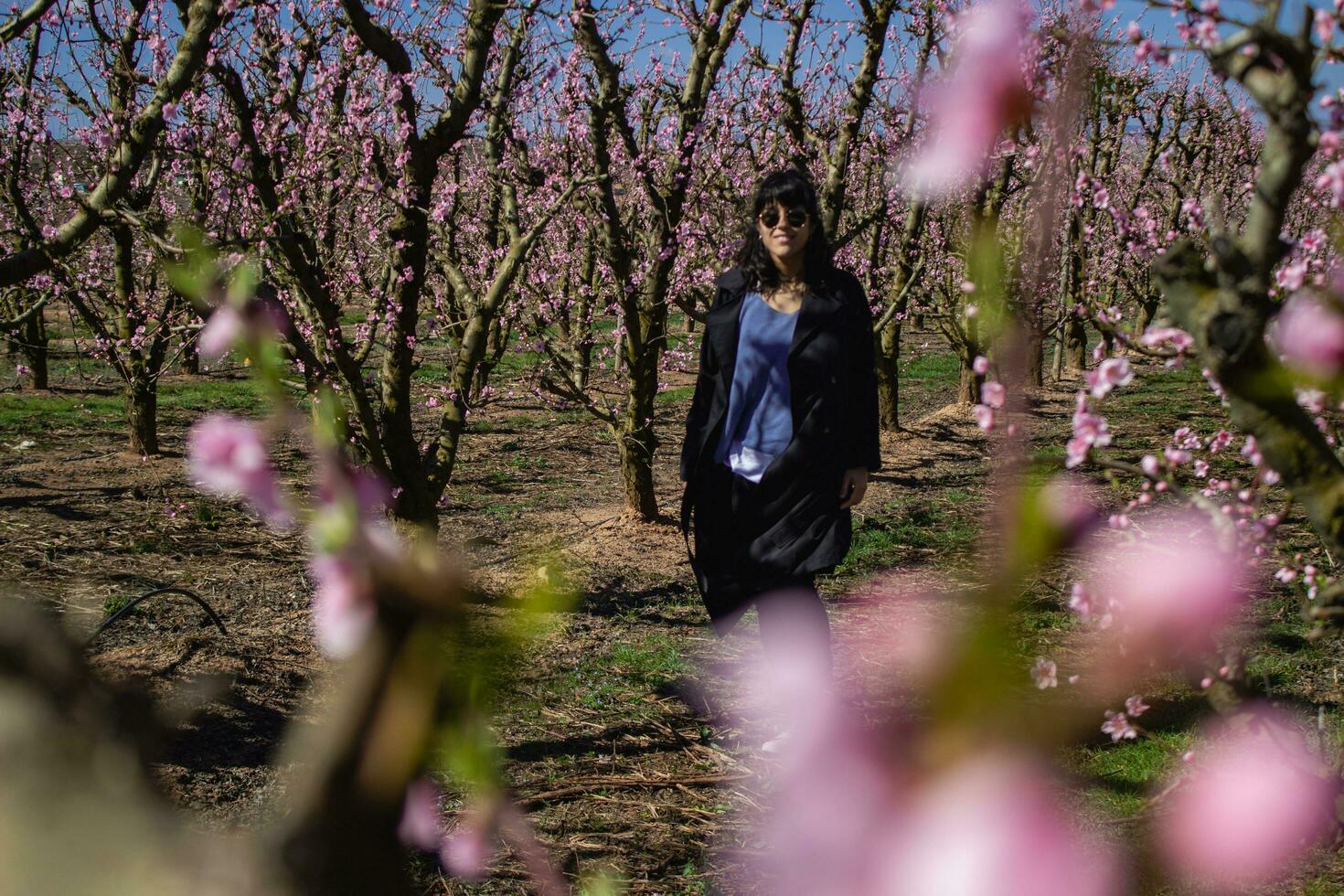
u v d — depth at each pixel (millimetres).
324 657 4707
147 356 9727
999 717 385
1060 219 474
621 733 4078
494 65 7020
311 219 6820
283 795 3318
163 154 6000
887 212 9727
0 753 384
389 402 4863
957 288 10891
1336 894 2609
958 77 417
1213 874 2572
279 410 420
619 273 7004
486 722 378
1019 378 441
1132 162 16938
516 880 2953
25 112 6516
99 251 10492
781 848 562
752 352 3770
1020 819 378
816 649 3721
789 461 3701
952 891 371
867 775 397
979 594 394
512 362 16422
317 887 373
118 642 4871
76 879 377
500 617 386
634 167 7055
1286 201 1059
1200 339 1083
